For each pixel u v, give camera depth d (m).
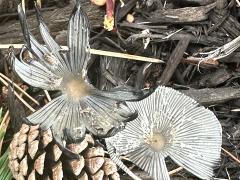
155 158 0.14
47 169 0.13
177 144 0.14
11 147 0.13
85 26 0.13
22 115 0.14
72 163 0.13
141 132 0.14
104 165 0.13
